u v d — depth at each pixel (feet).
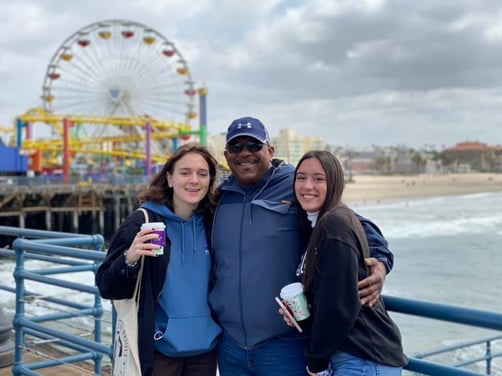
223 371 10.51
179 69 176.96
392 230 154.30
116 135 184.55
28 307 39.75
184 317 10.15
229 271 10.05
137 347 9.77
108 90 169.37
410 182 566.36
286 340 9.82
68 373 19.33
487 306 63.98
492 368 38.29
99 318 16.52
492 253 108.47
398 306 8.96
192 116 177.78
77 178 132.77
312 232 8.84
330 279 8.04
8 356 18.67
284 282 9.78
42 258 17.31
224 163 11.98
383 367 8.21
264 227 10.00
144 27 170.50
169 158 10.49
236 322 9.94
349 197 339.57
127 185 132.67
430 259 101.14
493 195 366.84
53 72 169.58
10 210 119.44
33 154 175.42
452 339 45.42
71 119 167.63
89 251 13.42
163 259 10.11
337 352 8.34
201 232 10.59
